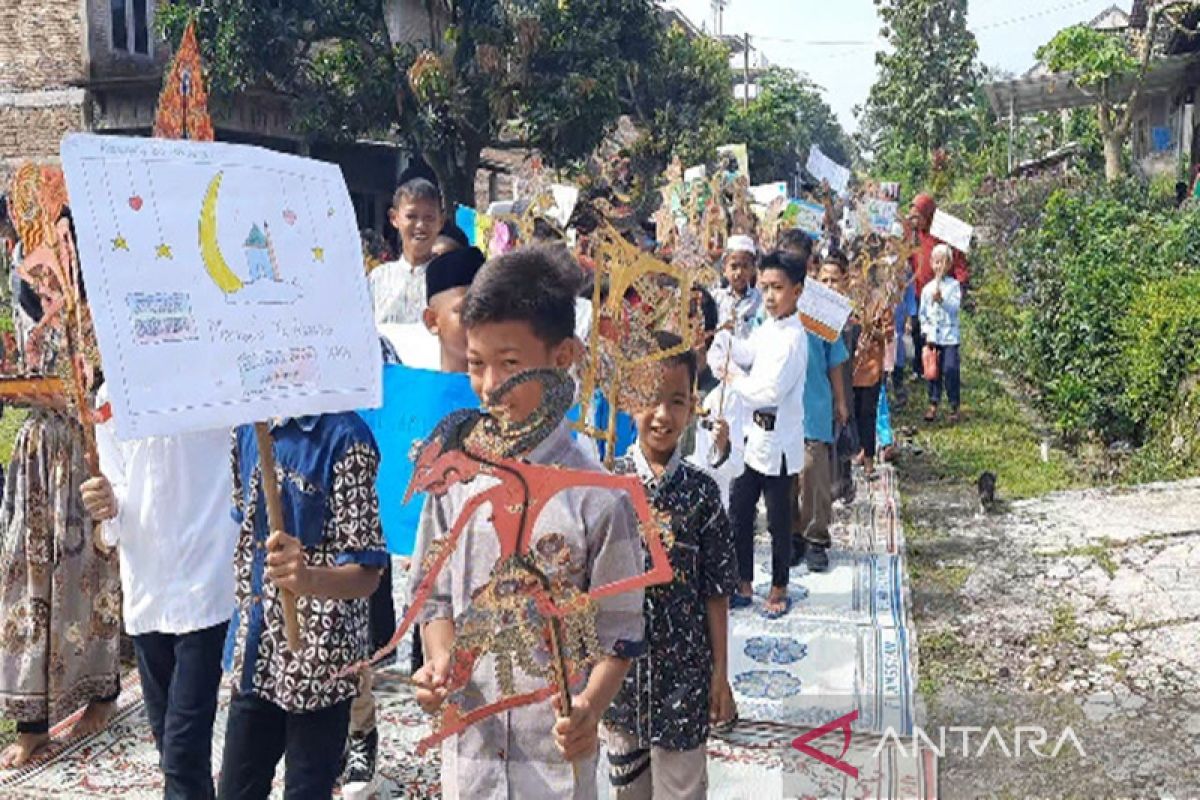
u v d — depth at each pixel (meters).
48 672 4.29
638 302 3.26
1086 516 7.12
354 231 2.58
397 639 2.24
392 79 17.73
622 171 12.78
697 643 3.12
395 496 4.11
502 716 2.33
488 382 2.21
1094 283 9.58
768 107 36.69
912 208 12.12
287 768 2.99
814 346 6.27
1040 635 5.37
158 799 3.98
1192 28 19.95
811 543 6.41
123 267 2.20
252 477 2.95
